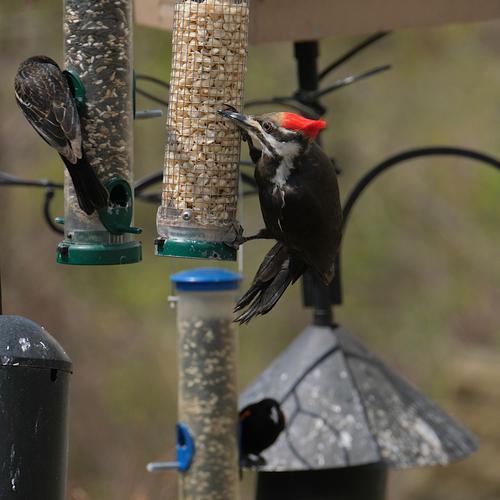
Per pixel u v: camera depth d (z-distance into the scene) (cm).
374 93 2803
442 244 2833
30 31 2470
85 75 990
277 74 2586
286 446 1059
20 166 2505
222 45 946
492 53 2822
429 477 2369
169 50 2408
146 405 2520
